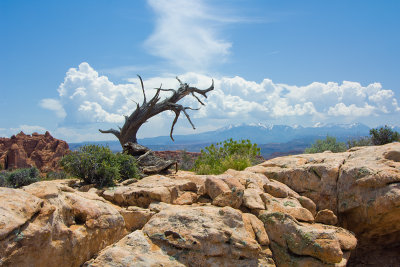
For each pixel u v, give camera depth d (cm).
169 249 639
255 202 816
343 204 882
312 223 804
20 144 14538
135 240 646
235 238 652
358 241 883
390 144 1019
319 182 968
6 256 497
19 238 518
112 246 645
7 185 2620
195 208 724
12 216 526
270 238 730
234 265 636
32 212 562
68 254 602
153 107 1852
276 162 1189
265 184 947
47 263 565
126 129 1820
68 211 661
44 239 557
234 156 1662
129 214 802
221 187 880
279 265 691
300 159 1150
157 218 704
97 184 1067
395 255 885
